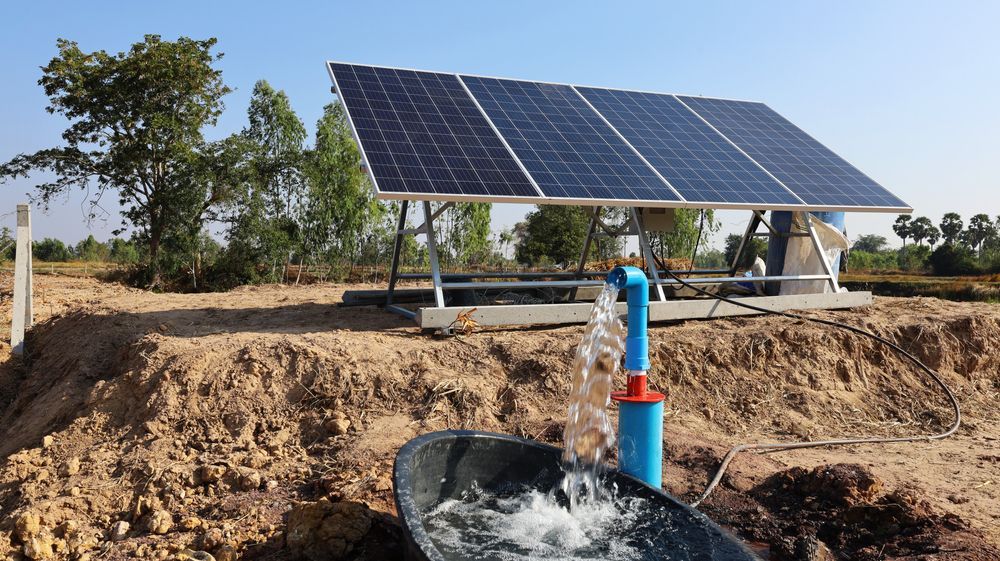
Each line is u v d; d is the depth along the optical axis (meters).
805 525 4.57
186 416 6.49
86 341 8.95
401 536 4.50
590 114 11.05
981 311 9.98
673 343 8.02
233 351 7.34
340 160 26.64
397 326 8.97
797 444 6.54
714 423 7.10
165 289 24.14
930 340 8.86
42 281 19.69
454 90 10.62
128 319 9.70
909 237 72.88
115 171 24.67
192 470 5.66
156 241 24.69
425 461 4.46
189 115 25.02
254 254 24.80
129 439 6.34
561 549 4.00
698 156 10.49
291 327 8.91
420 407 6.66
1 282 19.17
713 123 12.04
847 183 10.60
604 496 4.43
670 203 8.75
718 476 5.37
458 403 6.69
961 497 5.13
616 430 6.23
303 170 25.69
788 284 11.53
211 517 5.09
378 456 5.78
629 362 4.39
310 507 4.55
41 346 10.67
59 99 24.28
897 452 6.57
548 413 6.74
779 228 11.78
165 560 4.43
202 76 25.23
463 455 4.68
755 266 12.22
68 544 4.84
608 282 4.45
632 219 10.41
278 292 14.34
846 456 6.36
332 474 5.53
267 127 26.41
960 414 7.76
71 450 6.35
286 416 6.61
